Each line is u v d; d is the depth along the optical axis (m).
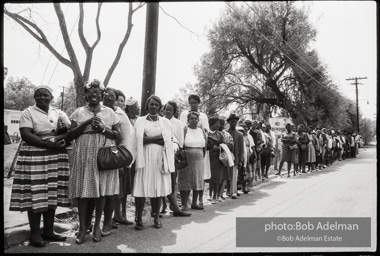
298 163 12.50
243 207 6.52
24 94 60.94
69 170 4.35
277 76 26.03
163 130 5.06
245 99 28.00
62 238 4.33
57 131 4.23
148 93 6.96
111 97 4.78
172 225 5.21
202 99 26.67
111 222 4.88
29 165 3.96
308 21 25.42
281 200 7.15
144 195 4.86
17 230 4.29
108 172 4.41
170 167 5.02
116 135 4.51
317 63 25.78
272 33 24.78
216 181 6.98
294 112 25.64
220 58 26.30
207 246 4.19
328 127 26.62
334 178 10.91
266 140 10.77
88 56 8.55
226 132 7.50
